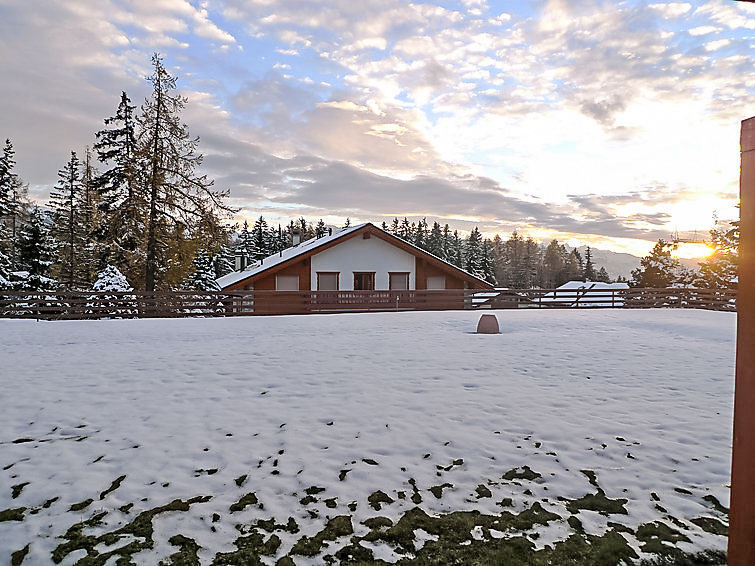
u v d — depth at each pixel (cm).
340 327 1509
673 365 916
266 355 1005
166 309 1920
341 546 355
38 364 915
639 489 436
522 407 648
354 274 2400
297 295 2183
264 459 493
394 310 2158
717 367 900
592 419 604
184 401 674
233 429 570
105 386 752
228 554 345
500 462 488
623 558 341
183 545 355
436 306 2289
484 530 375
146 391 724
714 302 2203
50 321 1681
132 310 1898
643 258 3644
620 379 802
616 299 2505
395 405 657
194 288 2791
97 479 451
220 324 1596
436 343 1166
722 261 2892
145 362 932
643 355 1016
